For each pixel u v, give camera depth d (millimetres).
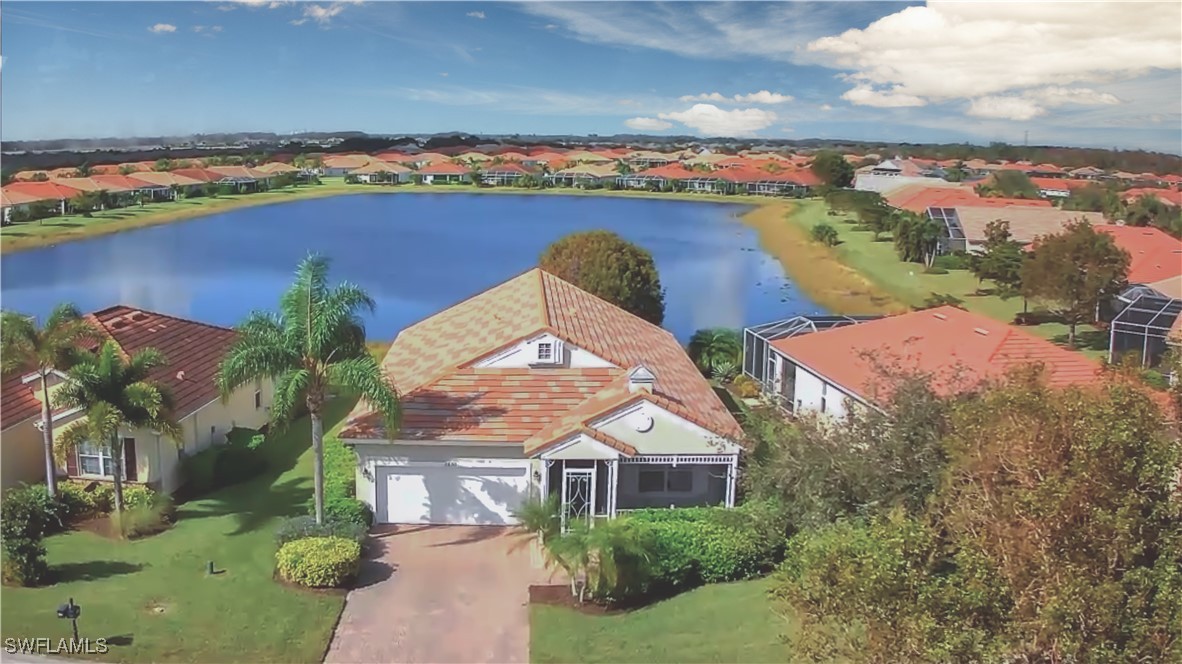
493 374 29859
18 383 29656
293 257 71812
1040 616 11508
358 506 26672
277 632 20859
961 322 34750
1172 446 12023
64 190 82125
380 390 24859
